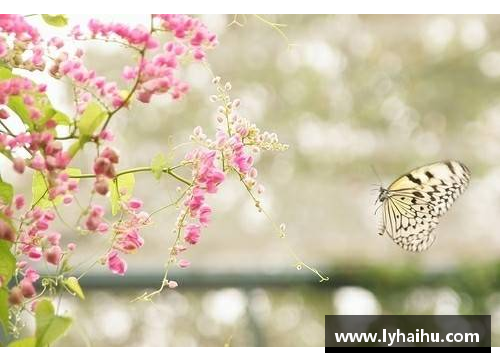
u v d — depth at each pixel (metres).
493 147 6.67
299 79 6.57
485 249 6.38
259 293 6.17
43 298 1.51
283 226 1.76
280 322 6.21
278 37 6.53
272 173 6.38
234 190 6.09
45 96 1.51
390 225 2.75
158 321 5.94
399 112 6.69
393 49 6.69
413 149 6.57
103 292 5.81
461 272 6.42
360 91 6.64
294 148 6.44
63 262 1.57
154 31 1.53
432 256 6.38
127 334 5.88
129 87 1.56
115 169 1.52
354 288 6.37
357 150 6.51
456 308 6.46
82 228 1.59
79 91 1.53
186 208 1.67
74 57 1.58
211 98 1.68
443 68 6.77
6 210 1.50
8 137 1.48
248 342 6.05
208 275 5.95
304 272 6.11
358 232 6.28
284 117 6.52
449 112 6.73
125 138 6.20
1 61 1.56
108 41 1.54
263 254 6.09
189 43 1.57
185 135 6.32
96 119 1.47
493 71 6.78
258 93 6.55
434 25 6.72
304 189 6.34
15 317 1.64
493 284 6.42
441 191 2.67
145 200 5.72
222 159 1.67
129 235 1.62
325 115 6.57
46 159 1.46
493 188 6.54
